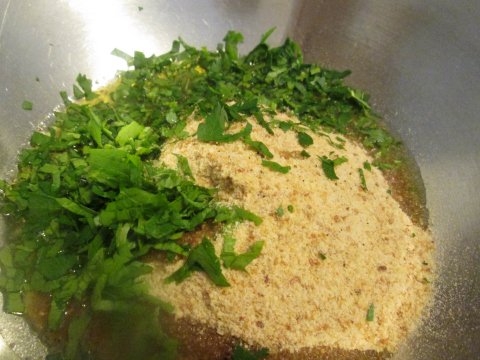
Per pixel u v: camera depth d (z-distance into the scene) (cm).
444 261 16
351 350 13
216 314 13
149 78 20
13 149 17
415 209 18
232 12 23
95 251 13
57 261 14
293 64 20
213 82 20
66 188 15
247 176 14
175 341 13
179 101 19
